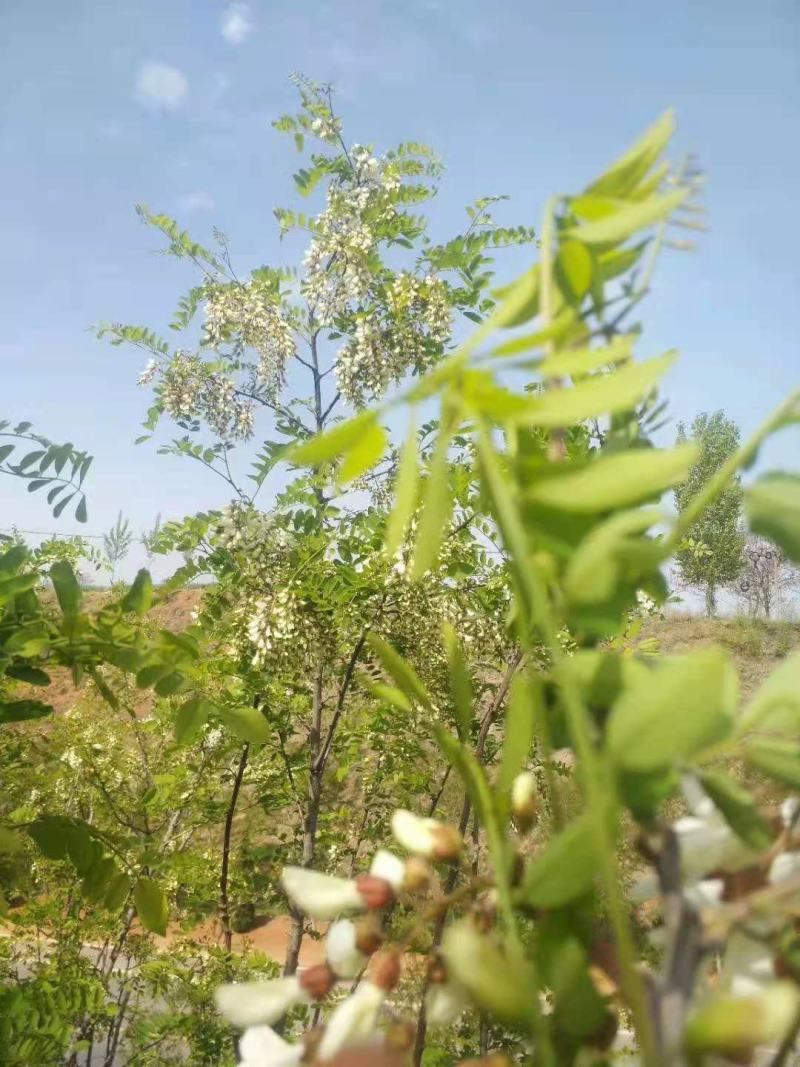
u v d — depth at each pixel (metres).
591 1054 0.50
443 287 6.75
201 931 7.01
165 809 6.18
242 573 5.50
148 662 2.49
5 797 6.08
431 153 7.11
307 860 5.63
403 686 0.69
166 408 7.04
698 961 0.48
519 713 0.58
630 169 0.63
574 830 0.47
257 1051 0.65
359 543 5.56
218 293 7.03
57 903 5.70
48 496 3.10
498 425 0.58
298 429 6.82
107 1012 5.06
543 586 0.55
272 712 5.66
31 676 2.49
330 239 6.85
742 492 0.53
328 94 7.01
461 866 0.71
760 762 0.52
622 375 0.52
